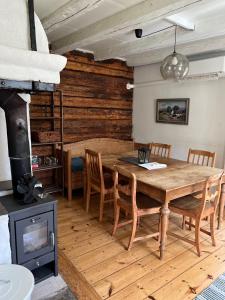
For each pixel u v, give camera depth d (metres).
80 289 1.91
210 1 2.24
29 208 1.72
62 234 2.74
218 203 2.70
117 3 2.25
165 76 2.64
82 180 4.01
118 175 2.75
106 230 2.85
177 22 2.59
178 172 2.73
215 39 3.20
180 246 2.54
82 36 2.96
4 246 1.64
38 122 3.91
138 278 2.05
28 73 1.74
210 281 2.03
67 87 4.13
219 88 3.69
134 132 5.26
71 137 4.32
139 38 3.27
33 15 1.76
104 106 4.72
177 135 4.38
